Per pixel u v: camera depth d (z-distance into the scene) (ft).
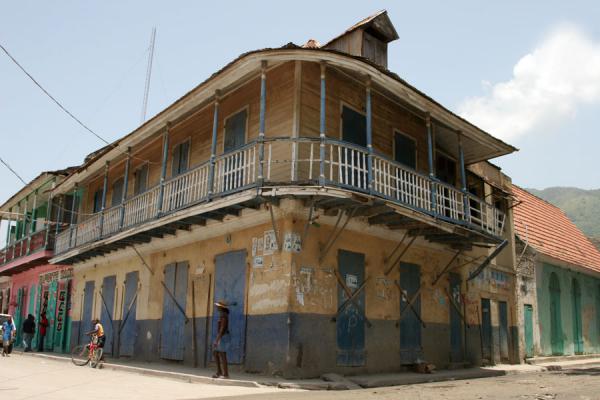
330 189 36.88
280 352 37.93
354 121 47.91
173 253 54.29
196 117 56.24
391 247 48.32
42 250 78.07
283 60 39.93
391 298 47.21
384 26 56.95
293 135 42.80
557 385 36.58
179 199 48.70
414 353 48.49
